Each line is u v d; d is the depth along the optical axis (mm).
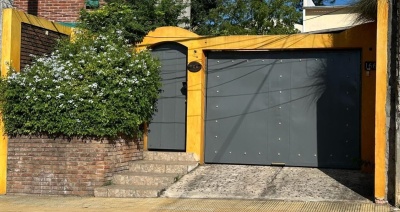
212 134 12289
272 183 10508
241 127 12141
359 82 11398
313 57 11750
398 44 9000
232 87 12227
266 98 12023
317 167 11625
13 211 9500
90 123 10719
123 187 10688
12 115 11000
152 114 12492
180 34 12266
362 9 10320
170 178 10875
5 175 11195
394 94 9109
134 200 10148
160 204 9711
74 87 10883
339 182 10375
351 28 11258
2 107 11102
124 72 11234
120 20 12789
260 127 12031
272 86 12000
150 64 11758
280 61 11969
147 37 12500
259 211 8883
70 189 10844
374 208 8828
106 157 10859
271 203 9453
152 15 13883
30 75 11031
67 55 11609
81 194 10781
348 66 11508
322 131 11625
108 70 11008
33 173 11047
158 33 12414
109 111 10789
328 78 11625
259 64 12094
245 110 12141
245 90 12156
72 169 10852
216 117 12281
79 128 10695
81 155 10836
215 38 12062
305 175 10961
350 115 11453
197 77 12102
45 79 10859
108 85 10984
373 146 11000
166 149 12438
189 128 12094
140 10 13664
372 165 11008
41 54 12008
